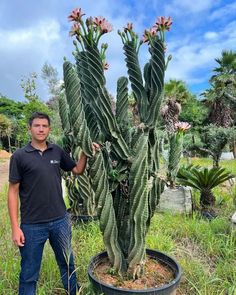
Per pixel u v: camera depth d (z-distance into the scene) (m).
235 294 2.59
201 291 2.71
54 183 2.47
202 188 5.32
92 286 2.52
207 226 4.34
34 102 10.72
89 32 2.31
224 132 7.76
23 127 13.56
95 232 4.03
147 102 2.47
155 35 2.39
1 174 11.55
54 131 8.72
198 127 21.61
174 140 2.72
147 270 2.70
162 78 2.37
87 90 2.46
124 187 2.60
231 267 3.16
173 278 2.59
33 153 2.43
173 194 5.25
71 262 2.66
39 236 2.43
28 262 2.43
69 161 2.67
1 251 3.46
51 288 2.79
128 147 2.54
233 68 19.05
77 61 2.55
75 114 2.35
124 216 2.66
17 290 2.76
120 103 2.67
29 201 2.41
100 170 2.46
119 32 2.50
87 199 4.59
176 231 4.25
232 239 3.78
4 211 5.16
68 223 2.58
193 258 3.42
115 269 2.59
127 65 2.53
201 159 14.81
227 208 5.39
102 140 2.55
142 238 2.54
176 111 13.57
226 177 5.21
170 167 2.71
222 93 18.81
